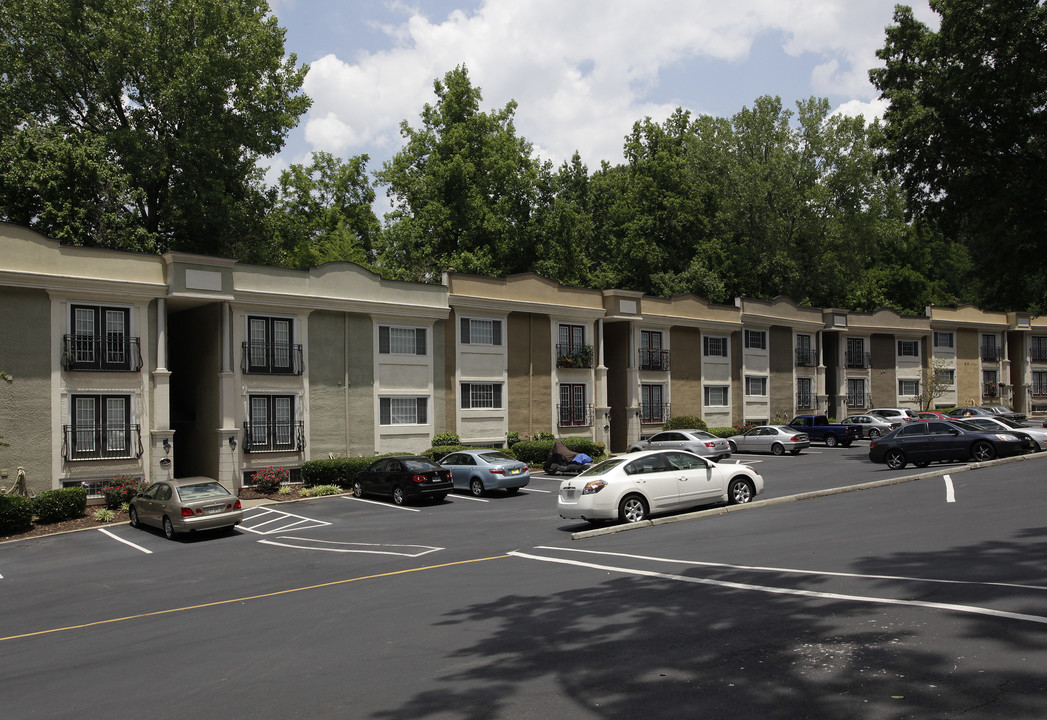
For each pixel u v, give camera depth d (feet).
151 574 53.93
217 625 36.50
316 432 96.99
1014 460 77.10
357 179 177.37
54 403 79.77
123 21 111.34
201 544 65.77
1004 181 98.27
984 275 104.53
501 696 22.41
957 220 107.65
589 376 127.03
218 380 90.17
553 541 53.57
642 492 57.06
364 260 163.84
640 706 20.58
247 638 33.04
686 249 193.67
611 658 25.16
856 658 22.81
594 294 128.67
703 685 21.77
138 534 71.15
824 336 170.30
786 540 44.91
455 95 156.15
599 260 213.87
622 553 45.62
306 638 32.07
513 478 86.28
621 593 34.88
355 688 24.49
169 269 85.66
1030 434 87.10
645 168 190.08
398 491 82.38
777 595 31.76
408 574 45.80
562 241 169.78
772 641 25.32
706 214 197.57
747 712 19.48
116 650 33.22
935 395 174.40
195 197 119.14
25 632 39.40
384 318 103.65
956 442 82.43
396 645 29.55
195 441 95.20
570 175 224.94
